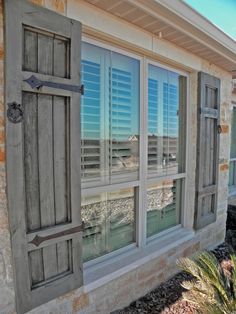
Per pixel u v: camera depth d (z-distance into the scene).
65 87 1.85
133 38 2.37
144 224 2.85
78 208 2.00
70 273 1.99
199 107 3.26
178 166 3.35
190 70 3.23
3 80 1.58
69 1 1.89
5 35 1.54
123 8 2.07
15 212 1.66
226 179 4.14
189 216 3.42
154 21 2.29
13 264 1.68
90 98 2.29
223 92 3.86
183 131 3.35
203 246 3.62
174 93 3.19
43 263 1.83
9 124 1.59
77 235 2.01
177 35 2.59
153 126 2.93
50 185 1.85
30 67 1.68
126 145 2.63
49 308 1.92
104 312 2.35
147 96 2.76
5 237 1.66
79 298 2.13
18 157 1.65
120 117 2.55
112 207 2.58
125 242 2.74
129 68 2.58
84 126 2.27
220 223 4.06
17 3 1.57
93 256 2.46
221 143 3.90
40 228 1.81
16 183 1.65
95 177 2.38
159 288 2.89
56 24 1.77
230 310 1.99
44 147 1.80
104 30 2.13
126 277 2.53
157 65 2.86
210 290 2.16
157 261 2.88
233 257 2.45
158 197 3.09
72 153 1.93
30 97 1.71
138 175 2.76
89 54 2.24
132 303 2.61
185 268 2.41
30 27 1.65
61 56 1.83
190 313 2.46
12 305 1.71
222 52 3.14
